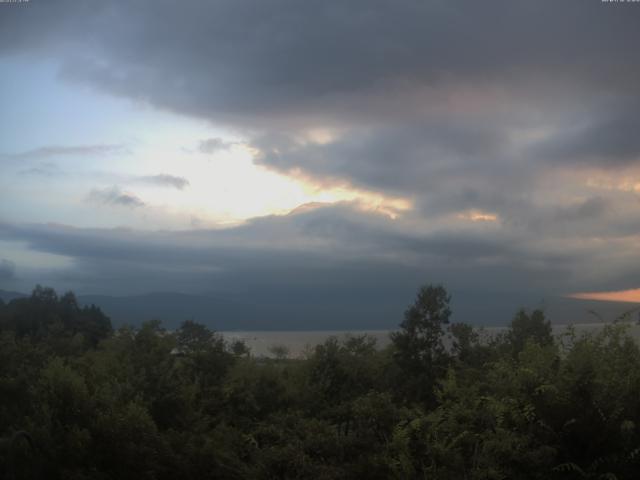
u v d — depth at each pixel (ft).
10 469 17.76
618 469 18.84
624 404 19.74
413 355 33.32
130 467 20.01
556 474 18.98
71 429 19.65
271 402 31.48
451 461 19.92
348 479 20.58
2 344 28.91
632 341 22.85
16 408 21.70
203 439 23.94
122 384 24.89
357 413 23.27
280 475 21.16
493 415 21.09
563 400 19.35
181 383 29.58
